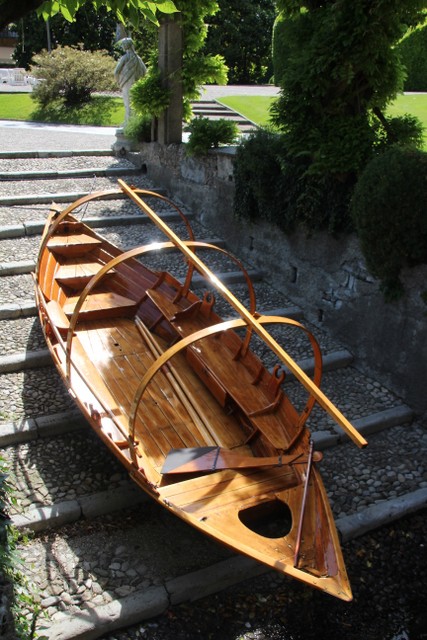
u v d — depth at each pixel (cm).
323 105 714
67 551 454
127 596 420
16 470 515
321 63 669
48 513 473
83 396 527
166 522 490
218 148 938
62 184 1050
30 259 806
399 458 584
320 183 711
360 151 672
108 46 2809
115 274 727
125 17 411
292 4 717
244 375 542
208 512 411
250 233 873
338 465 572
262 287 840
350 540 502
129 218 951
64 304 679
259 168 771
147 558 454
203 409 545
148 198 1039
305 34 720
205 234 946
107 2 389
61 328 604
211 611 430
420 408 634
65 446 549
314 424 612
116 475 521
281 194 766
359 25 644
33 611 401
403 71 710
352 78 671
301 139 713
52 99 1753
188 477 462
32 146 1225
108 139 1353
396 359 658
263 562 364
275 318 450
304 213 732
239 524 403
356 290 702
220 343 582
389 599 454
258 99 1794
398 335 652
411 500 529
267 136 802
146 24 1002
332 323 746
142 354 617
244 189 827
